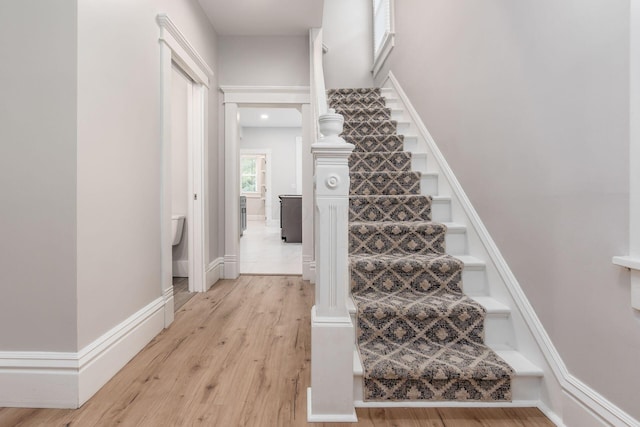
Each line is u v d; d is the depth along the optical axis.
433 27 2.98
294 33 3.84
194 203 3.37
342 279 1.49
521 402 1.54
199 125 3.35
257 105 3.98
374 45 5.02
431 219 2.61
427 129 3.16
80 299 1.56
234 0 3.21
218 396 1.60
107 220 1.77
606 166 1.19
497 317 1.79
